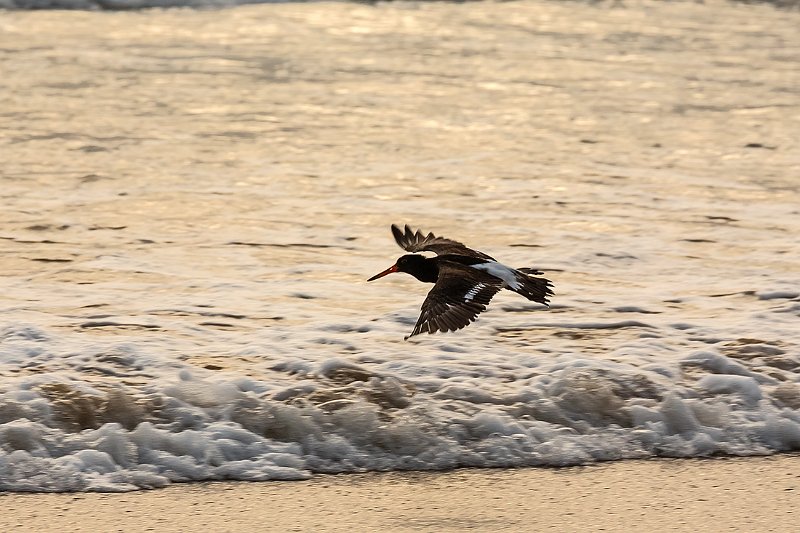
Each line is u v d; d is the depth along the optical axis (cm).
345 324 1419
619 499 1035
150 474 1034
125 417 1108
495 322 1442
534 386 1226
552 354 1333
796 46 3784
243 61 3275
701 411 1185
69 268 1639
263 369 1259
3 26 3600
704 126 2705
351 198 2053
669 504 1030
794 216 2008
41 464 1030
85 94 2784
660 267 1719
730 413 1195
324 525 971
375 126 2608
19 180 2084
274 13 4069
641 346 1367
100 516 969
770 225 1947
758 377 1278
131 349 1295
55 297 1509
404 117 2698
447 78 3153
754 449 1143
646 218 1970
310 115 2683
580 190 2141
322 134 2516
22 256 1683
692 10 4428
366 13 4147
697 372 1290
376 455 1086
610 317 1481
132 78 2988
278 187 2106
